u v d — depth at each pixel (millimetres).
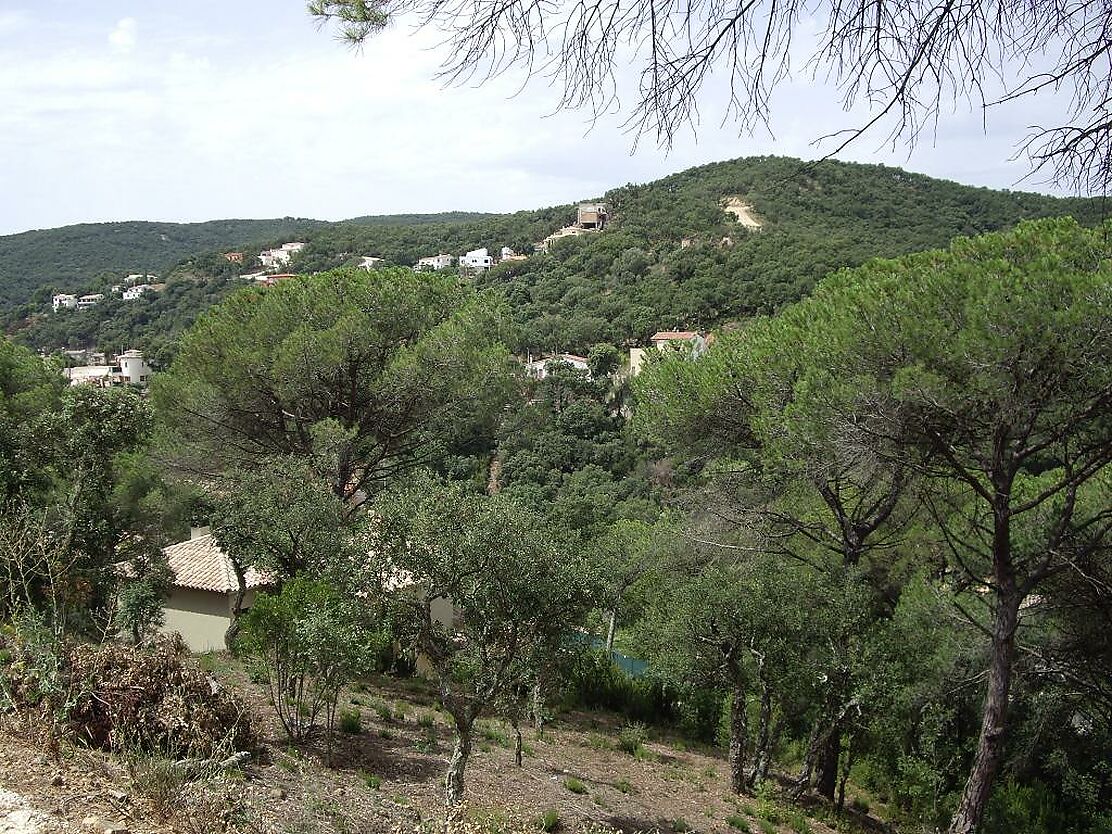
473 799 8234
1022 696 11852
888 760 13594
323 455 14883
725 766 13180
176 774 4820
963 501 11188
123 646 7273
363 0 2449
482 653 7844
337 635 7965
